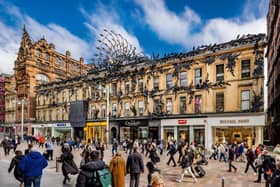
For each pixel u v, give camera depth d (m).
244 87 27.86
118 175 8.15
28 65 57.94
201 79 31.39
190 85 32.06
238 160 22.09
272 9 35.44
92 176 5.82
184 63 32.97
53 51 63.75
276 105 29.00
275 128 29.12
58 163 14.93
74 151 29.50
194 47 32.31
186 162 12.61
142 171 9.73
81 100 45.16
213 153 23.39
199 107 31.30
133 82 38.66
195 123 31.02
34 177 7.93
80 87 47.00
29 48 59.44
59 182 11.94
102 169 6.03
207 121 30.02
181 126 32.50
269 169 8.79
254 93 26.92
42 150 28.17
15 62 62.31
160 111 34.66
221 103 29.52
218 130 29.55
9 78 66.56
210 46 30.78
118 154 8.51
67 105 48.78
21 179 9.24
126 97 39.22
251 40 27.47
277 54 28.27
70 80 48.81
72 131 46.62
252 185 11.96
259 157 12.80
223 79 29.48
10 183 11.73
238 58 28.42
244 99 27.88
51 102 52.34
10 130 62.31
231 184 12.16
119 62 41.53
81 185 5.78
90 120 43.59
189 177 13.81
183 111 32.78
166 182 12.49
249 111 27.19
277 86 28.95
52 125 50.62
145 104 36.75
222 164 19.56
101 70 43.88
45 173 14.46
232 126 28.23
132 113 38.19
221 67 29.84
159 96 35.25
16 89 61.03
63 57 67.44
